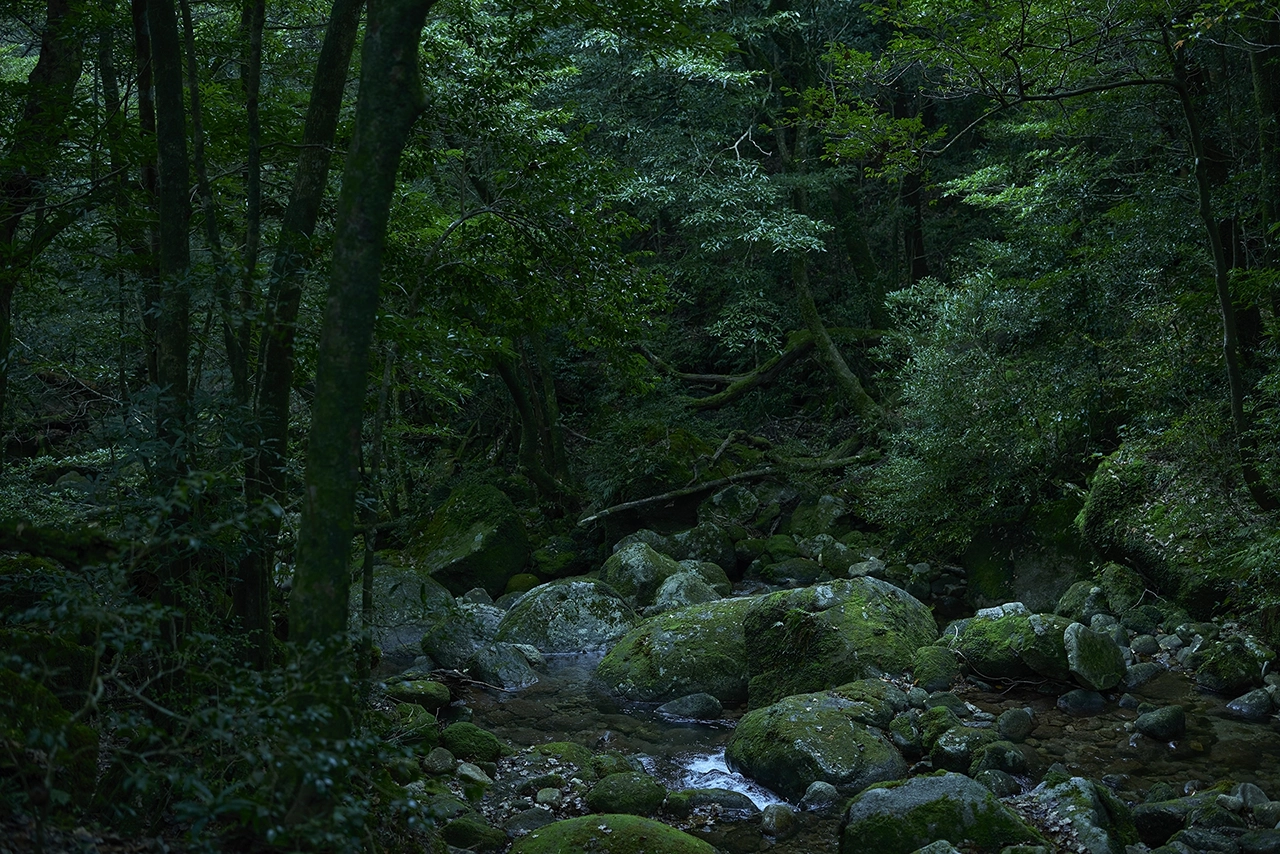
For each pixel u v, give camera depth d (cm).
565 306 571
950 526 1055
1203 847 486
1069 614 895
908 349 1252
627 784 579
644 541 1233
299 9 705
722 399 1522
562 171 530
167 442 369
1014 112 1450
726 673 798
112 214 503
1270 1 784
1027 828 492
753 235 1313
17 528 296
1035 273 1143
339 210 290
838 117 684
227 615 427
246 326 433
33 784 299
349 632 290
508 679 838
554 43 1320
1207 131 975
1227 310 675
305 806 266
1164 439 862
